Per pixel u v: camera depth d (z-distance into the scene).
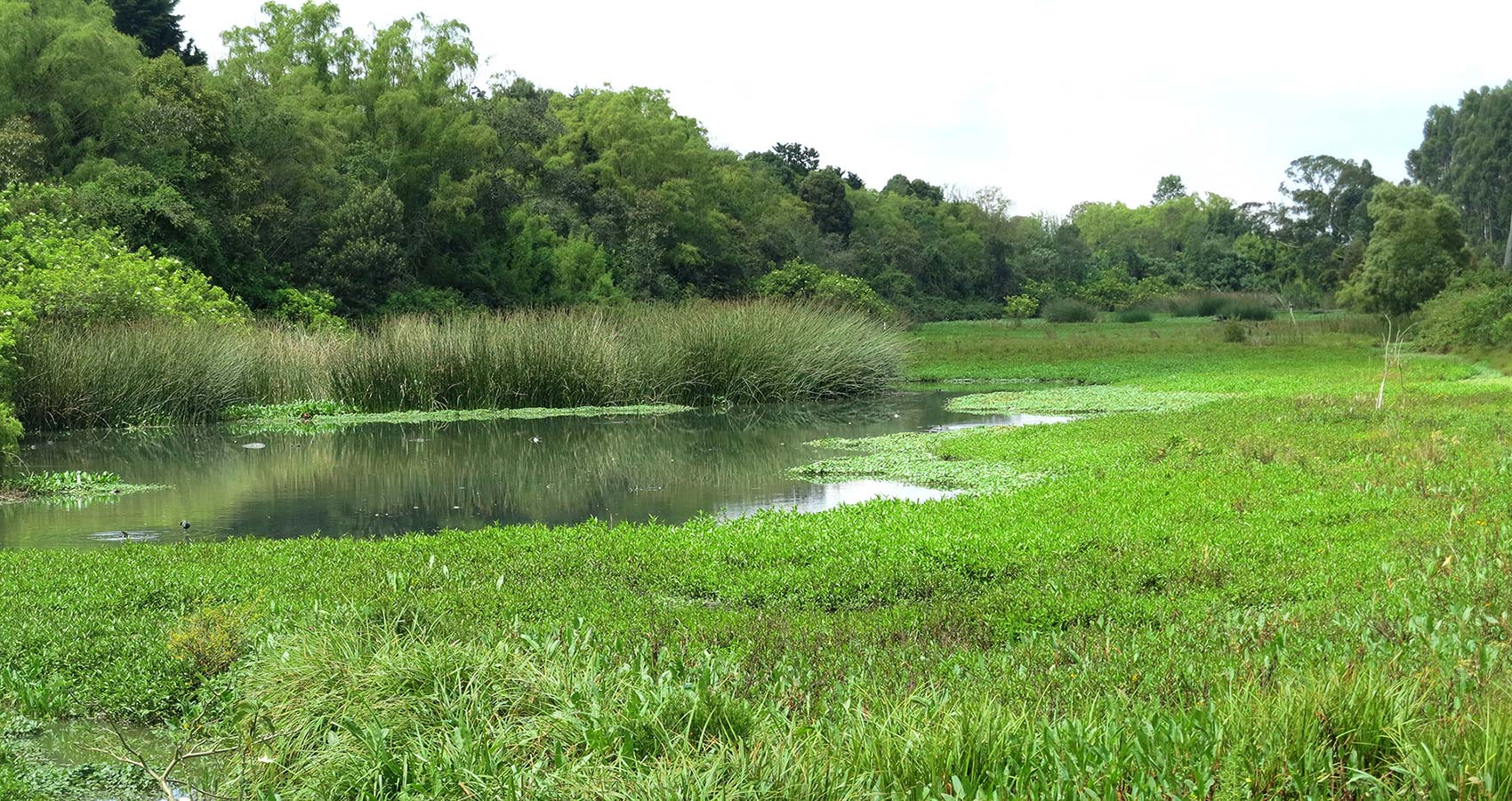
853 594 8.01
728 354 25.11
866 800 4.07
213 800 5.18
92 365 20.27
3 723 5.90
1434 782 3.81
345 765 4.90
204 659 6.43
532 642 5.75
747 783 4.14
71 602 7.73
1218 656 5.66
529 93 56.84
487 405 23.56
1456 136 83.75
